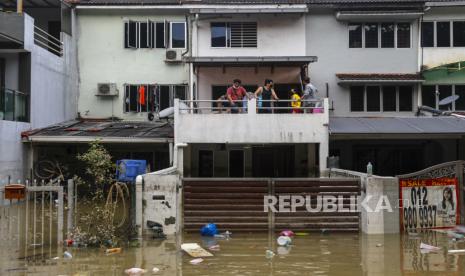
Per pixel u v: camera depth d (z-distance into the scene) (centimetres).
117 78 2264
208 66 2064
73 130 1939
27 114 1911
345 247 1071
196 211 1260
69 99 2247
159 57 2258
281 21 2142
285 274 842
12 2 2180
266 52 2136
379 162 2208
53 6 2250
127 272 842
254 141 1725
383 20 2136
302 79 2055
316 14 2152
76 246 1046
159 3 2197
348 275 843
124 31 2262
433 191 1275
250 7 2056
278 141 1725
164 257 964
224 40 2141
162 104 2253
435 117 1983
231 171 2183
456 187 1292
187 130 1728
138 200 1178
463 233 1216
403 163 2208
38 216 1424
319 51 2147
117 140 1836
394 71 2141
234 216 1262
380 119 1969
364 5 2091
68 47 2225
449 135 1748
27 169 1908
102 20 2269
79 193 1739
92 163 1334
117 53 2266
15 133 1806
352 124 1858
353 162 2205
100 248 1035
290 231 1238
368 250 1039
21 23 1833
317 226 1259
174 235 1192
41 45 2234
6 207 1594
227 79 2125
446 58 2133
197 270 864
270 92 1803
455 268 891
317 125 1728
